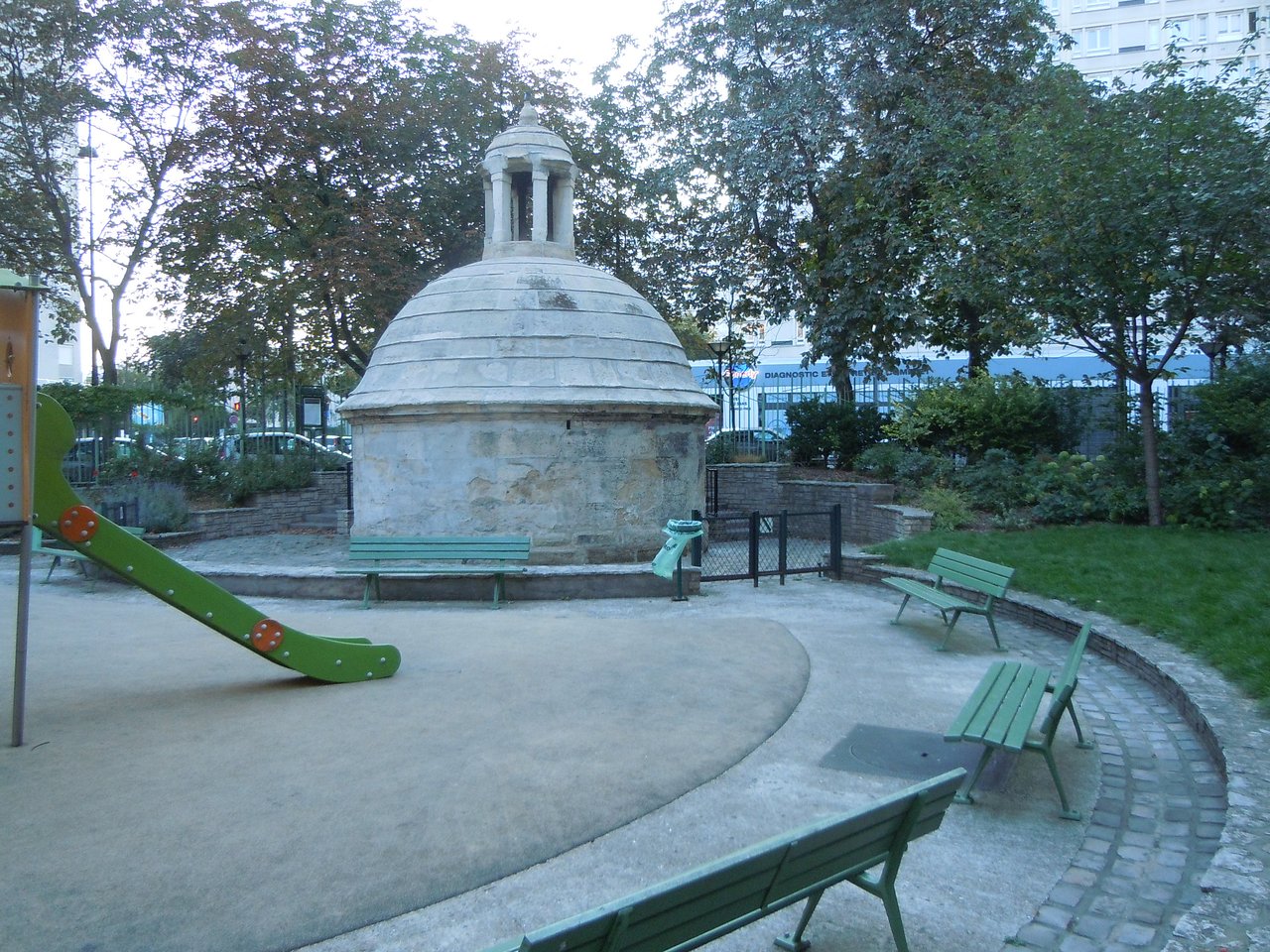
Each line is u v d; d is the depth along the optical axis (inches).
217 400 1369.3
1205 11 1952.5
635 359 622.8
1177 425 657.6
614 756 261.3
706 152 967.0
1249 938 149.3
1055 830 216.1
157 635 423.5
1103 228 549.6
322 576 507.5
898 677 346.3
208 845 206.5
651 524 620.1
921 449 788.6
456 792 235.3
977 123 765.3
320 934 171.6
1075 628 392.8
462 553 494.9
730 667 355.9
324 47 961.5
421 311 634.8
